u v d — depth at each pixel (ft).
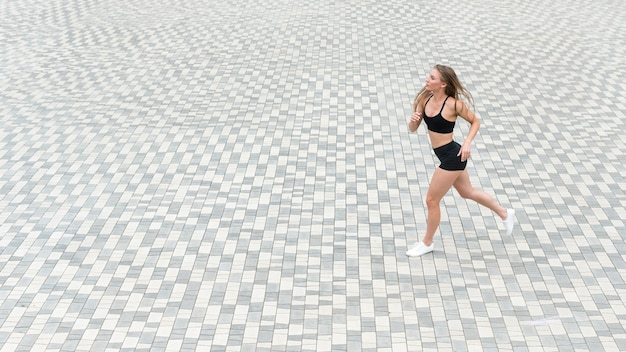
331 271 22.02
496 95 35.40
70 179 27.50
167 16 48.16
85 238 23.75
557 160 29.01
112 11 49.39
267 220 24.76
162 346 18.94
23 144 30.30
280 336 19.29
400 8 50.03
